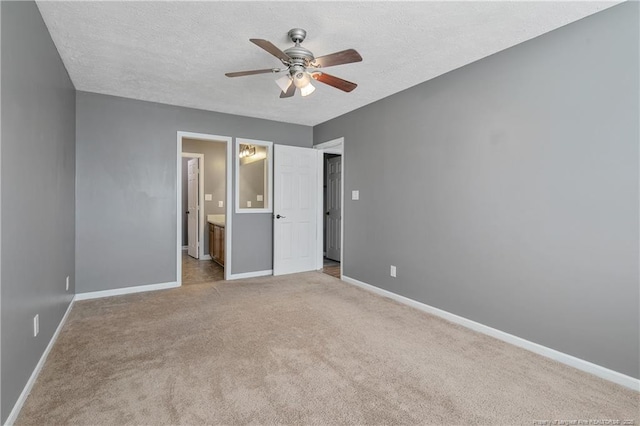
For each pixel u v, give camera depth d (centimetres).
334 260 611
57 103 265
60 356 228
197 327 284
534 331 243
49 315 235
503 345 254
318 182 518
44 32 223
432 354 237
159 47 262
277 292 394
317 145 511
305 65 235
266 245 487
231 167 456
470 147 286
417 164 338
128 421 162
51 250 242
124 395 183
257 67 300
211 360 225
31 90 194
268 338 262
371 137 401
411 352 240
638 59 192
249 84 342
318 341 257
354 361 226
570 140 222
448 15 214
